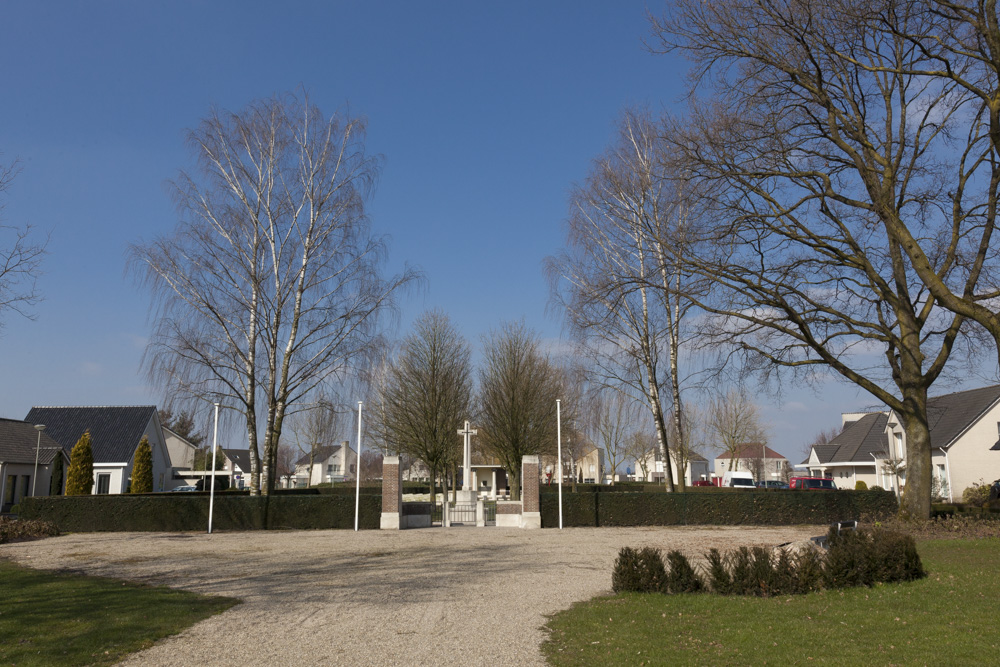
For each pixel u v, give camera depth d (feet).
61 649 27.55
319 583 43.55
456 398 138.51
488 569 49.29
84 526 85.30
